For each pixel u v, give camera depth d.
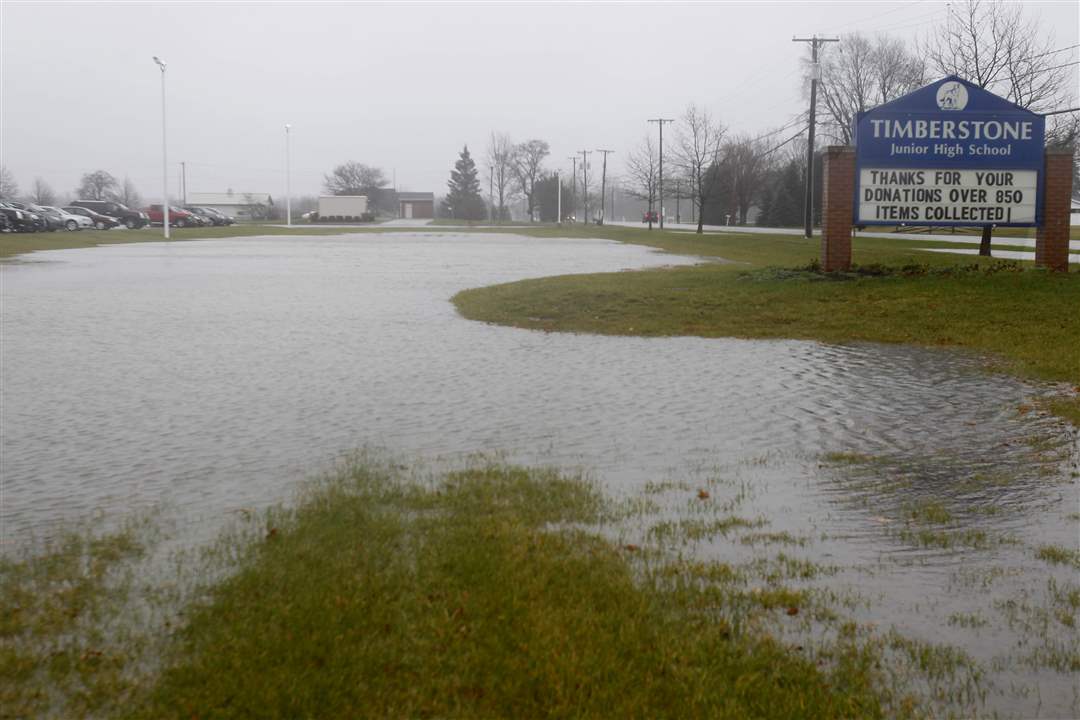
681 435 8.85
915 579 5.35
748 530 6.20
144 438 8.75
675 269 28.56
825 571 5.45
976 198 20.19
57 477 7.49
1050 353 12.67
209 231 72.31
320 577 5.19
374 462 7.86
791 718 3.83
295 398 10.54
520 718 3.86
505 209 176.25
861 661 4.32
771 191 100.12
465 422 9.39
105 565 5.51
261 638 4.44
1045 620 4.80
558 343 14.70
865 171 20.28
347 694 4.01
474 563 5.36
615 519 6.38
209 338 15.15
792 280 20.00
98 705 3.94
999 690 4.10
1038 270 19.48
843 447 8.39
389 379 11.69
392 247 50.69
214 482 7.34
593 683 4.06
